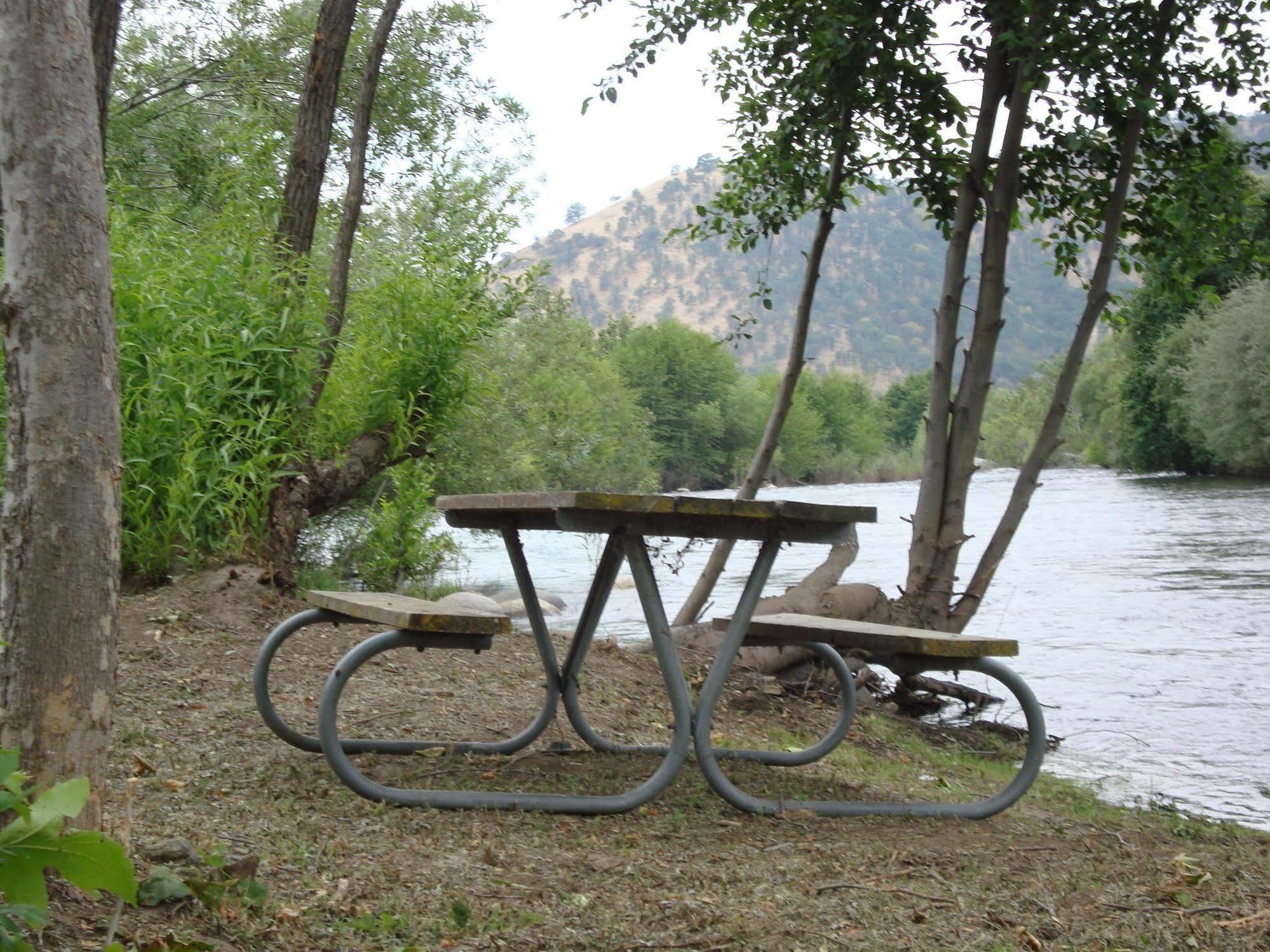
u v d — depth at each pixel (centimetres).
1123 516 3212
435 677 631
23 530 247
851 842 392
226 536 787
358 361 955
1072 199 1031
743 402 8031
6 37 250
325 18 928
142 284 809
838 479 8838
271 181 963
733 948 282
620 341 7812
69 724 247
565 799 405
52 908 240
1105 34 858
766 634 496
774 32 992
